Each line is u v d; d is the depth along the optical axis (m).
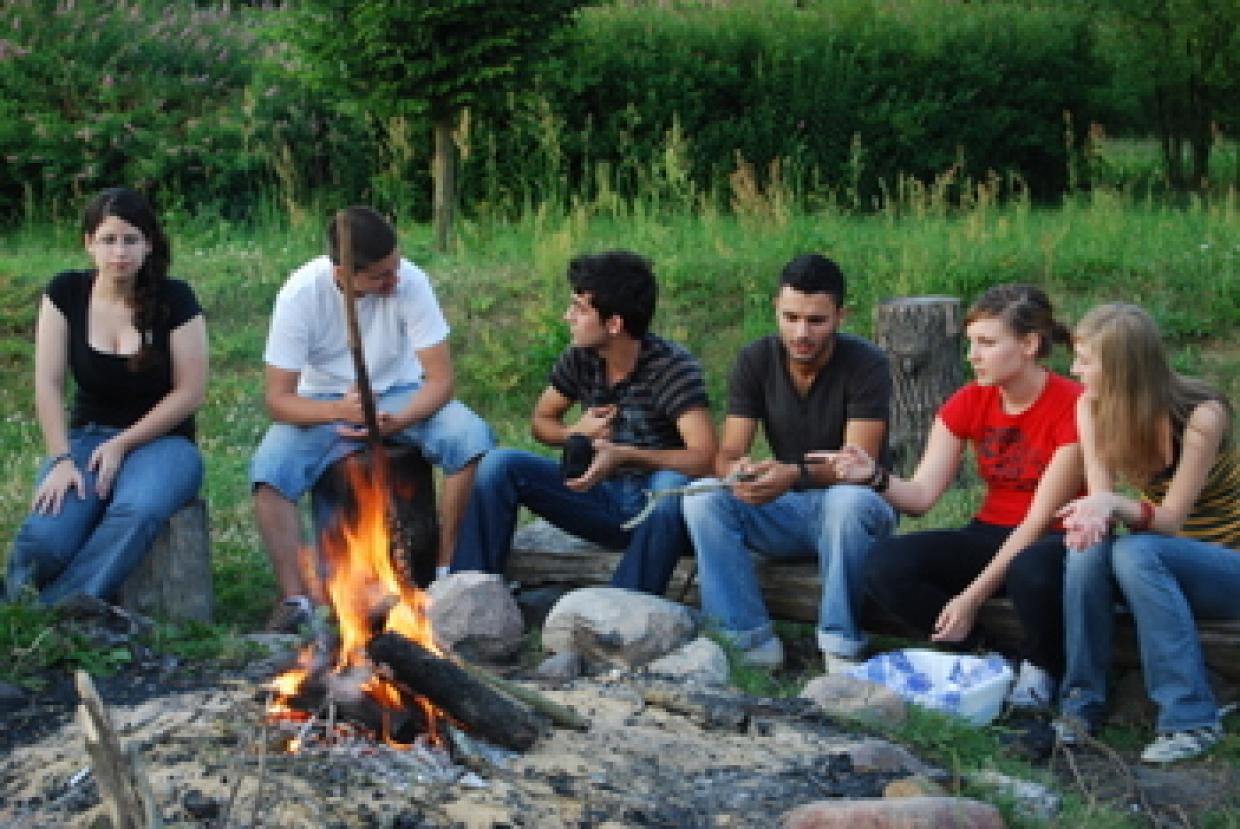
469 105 11.49
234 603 6.14
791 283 5.38
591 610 5.30
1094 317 4.92
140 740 4.06
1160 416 4.88
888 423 5.57
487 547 5.87
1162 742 4.79
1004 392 5.38
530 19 11.13
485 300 10.05
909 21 15.91
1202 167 17.02
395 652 4.04
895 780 4.17
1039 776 4.61
